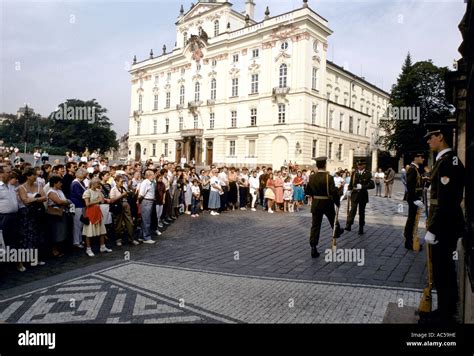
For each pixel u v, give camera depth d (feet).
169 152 182.50
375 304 15.98
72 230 28.89
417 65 131.95
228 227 39.75
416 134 128.36
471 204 10.09
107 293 17.71
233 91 153.28
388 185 76.23
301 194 57.06
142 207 31.30
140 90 201.67
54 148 193.16
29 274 21.66
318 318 14.38
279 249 28.17
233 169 59.26
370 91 211.41
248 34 144.77
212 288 18.42
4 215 21.70
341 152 160.76
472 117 10.05
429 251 13.47
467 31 10.72
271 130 137.80
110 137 215.31
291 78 132.26
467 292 10.79
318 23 130.93
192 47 166.81
